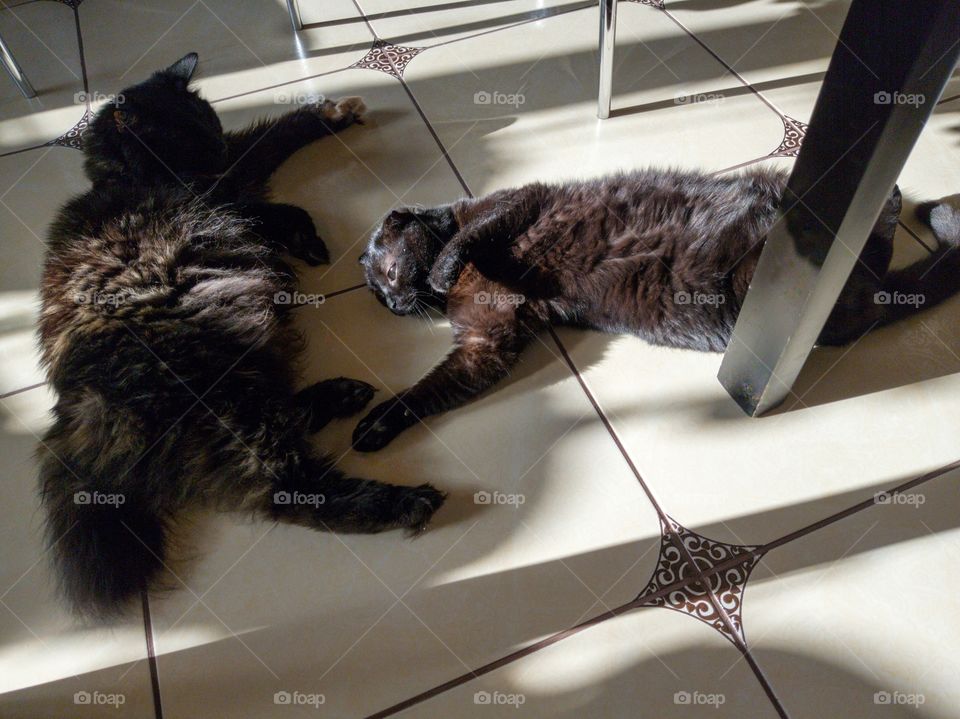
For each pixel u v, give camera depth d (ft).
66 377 4.39
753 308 4.09
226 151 6.18
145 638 3.94
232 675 3.78
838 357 4.70
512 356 4.95
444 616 3.90
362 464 4.58
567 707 3.55
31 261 5.82
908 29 2.68
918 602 3.74
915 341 4.70
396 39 7.34
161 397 4.27
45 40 7.85
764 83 6.43
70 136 6.82
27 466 4.70
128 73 7.39
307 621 3.93
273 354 4.82
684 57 6.75
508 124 6.40
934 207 5.12
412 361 5.15
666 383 4.78
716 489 4.25
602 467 4.41
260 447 4.31
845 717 3.43
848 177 3.18
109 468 4.19
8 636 4.00
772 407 4.52
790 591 3.83
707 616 3.78
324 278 5.70
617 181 5.33
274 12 7.89
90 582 3.95
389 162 6.27
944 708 3.43
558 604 3.88
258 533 4.31
